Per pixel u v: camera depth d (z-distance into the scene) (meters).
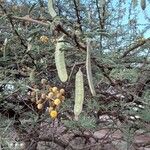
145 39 1.78
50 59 1.72
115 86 1.59
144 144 2.02
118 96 1.80
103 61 1.51
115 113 1.81
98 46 1.75
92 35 1.32
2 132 1.51
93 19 2.05
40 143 2.32
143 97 1.69
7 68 1.75
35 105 1.88
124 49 2.02
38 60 1.71
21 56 1.73
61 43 1.21
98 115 1.83
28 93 1.79
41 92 1.56
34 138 1.98
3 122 1.63
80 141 2.32
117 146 2.08
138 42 1.89
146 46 1.91
